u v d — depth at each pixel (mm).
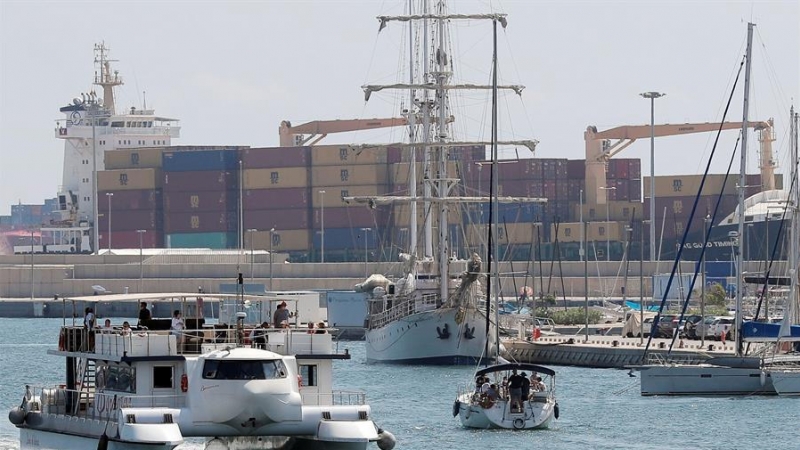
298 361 183500
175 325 181125
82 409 192750
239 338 181625
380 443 174750
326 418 174375
